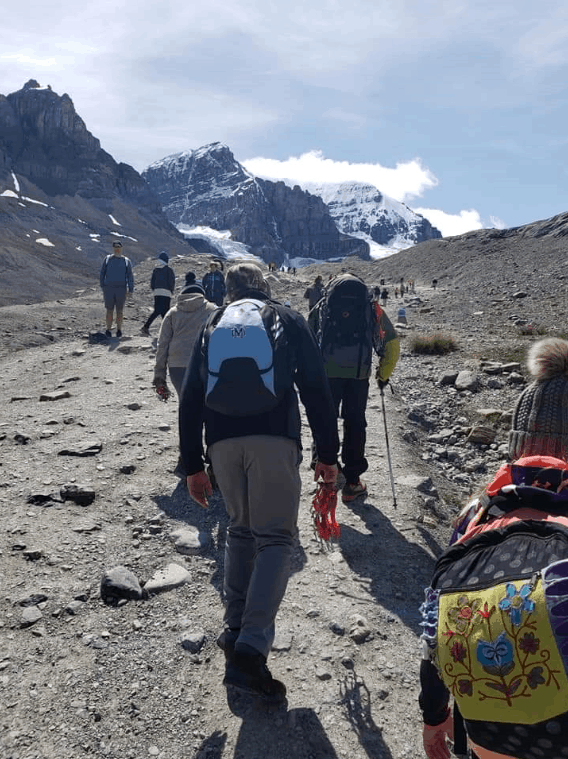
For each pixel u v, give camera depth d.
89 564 4.61
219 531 5.20
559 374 1.99
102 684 3.43
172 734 3.13
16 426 8.02
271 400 3.11
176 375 6.40
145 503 5.67
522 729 1.62
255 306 3.32
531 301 25.48
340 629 3.96
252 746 3.05
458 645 1.69
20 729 3.11
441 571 1.86
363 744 3.09
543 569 1.62
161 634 3.88
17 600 4.12
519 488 1.86
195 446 3.37
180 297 6.45
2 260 150.50
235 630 3.37
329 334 5.56
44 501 5.61
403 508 5.79
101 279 15.94
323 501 3.50
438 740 2.03
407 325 19.48
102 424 8.05
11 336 16.17
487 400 10.13
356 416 5.71
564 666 1.54
